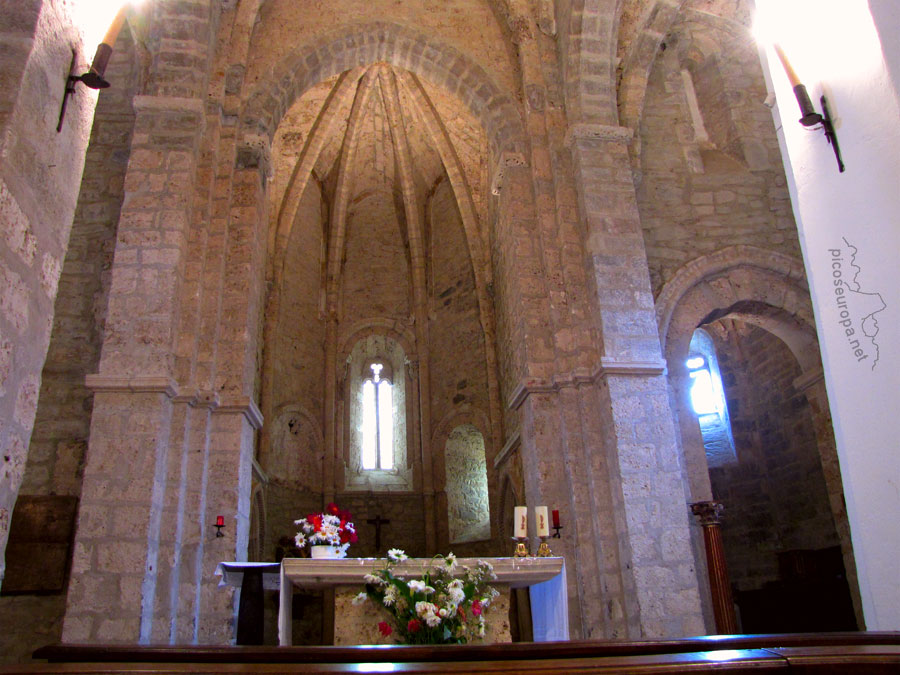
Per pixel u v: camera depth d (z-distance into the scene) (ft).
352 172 63.62
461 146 59.67
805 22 14.51
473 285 59.98
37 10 14.85
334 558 24.44
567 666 7.45
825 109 13.80
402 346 63.36
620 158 38.93
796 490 49.29
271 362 54.49
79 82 16.62
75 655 10.78
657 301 39.47
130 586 27.63
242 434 33.47
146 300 31.86
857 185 12.91
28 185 14.48
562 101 41.65
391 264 65.51
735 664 7.59
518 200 40.14
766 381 52.90
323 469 57.88
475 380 57.82
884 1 12.38
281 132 58.23
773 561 50.06
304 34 41.37
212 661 10.32
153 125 34.99
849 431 12.82
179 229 33.17
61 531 31.30
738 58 46.78
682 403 38.09
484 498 56.95
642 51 42.65
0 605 30.35
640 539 31.45
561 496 34.58
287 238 57.82
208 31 37.14
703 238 41.32
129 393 30.50
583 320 36.63
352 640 23.11
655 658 7.86
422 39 42.83
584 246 37.68
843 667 7.65
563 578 24.68
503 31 44.01
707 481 36.78
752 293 40.78
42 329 15.17
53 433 33.04
